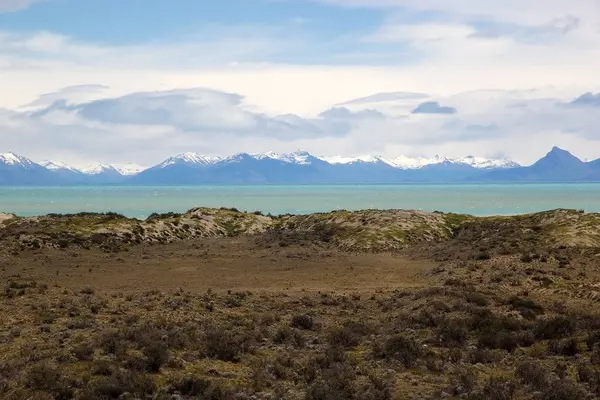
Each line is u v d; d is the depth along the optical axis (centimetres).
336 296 3962
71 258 5844
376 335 2803
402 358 2270
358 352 2472
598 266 4406
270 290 4262
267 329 2883
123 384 1805
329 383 1858
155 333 2481
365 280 4747
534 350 2381
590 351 2389
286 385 1938
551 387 1812
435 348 2523
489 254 5334
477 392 1791
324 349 2489
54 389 1762
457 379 1966
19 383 1867
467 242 6500
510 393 1809
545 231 6400
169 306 3447
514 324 2786
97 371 1962
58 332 2661
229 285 4506
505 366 2220
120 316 3095
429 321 2945
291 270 5303
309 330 2942
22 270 5109
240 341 2497
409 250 6512
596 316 2922
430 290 3638
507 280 4022
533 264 4522
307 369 2077
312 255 6238
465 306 3203
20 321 2942
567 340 2444
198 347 2377
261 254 6341
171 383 1867
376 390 1825
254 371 2072
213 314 3284
